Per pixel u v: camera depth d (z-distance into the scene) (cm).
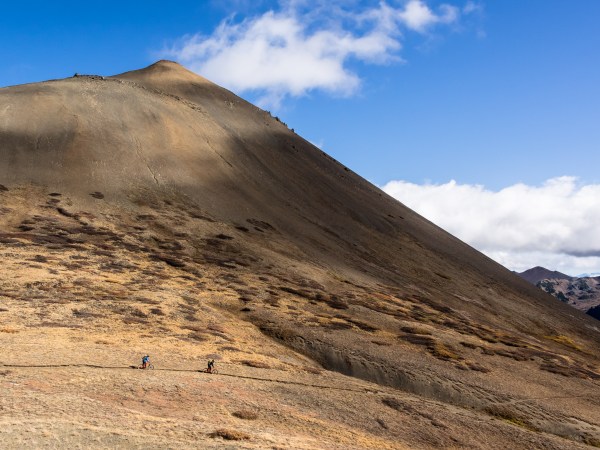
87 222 9956
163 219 10919
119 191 11600
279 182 15188
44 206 10194
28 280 6888
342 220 14575
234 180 14062
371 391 5291
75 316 5891
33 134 12756
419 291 11194
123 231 9988
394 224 15950
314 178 16712
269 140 18050
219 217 11850
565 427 5300
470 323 9469
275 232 12088
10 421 2578
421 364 6341
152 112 15800
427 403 5262
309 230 13000
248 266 9738
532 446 4531
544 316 12612
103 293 6931
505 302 12719
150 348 5203
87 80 17250
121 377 4041
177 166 13512
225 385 4375
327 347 6519
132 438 2622
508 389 6059
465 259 15600
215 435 2928
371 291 10000
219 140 16000
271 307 7800
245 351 5850
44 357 4294
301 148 19100
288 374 5281
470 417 5028
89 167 12106
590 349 10788
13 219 9419
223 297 7894
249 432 3153
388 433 4128
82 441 2477
